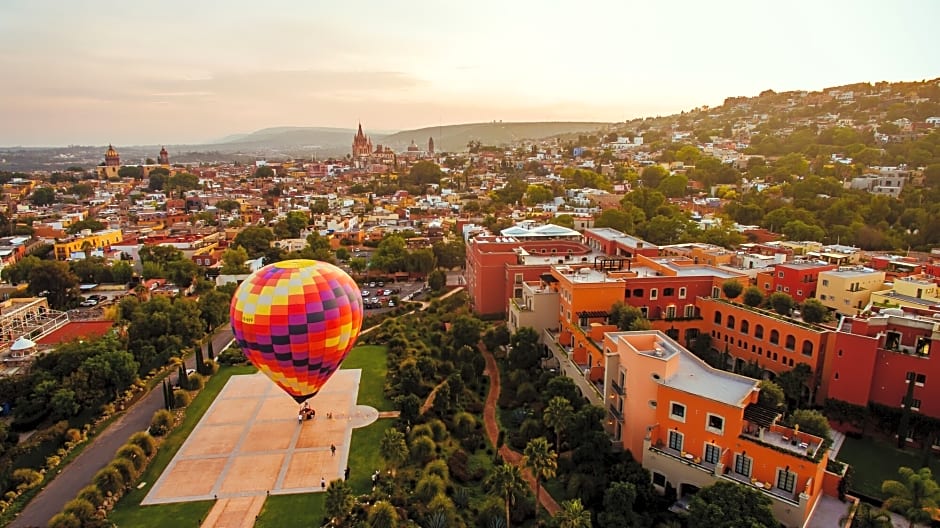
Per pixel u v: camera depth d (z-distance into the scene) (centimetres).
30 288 13888
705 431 6116
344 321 7806
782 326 8562
